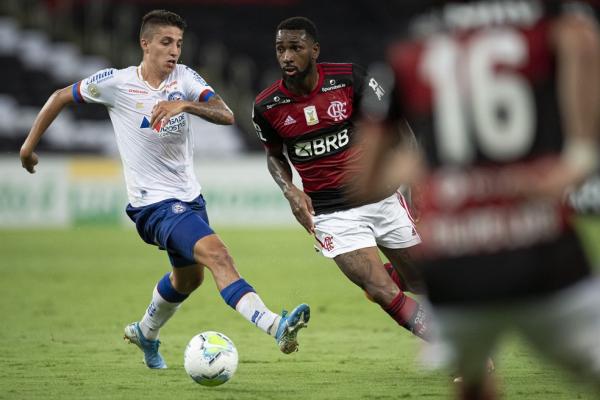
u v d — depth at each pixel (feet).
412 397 65.21
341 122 77.10
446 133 36.32
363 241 75.97
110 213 250.37
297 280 151.02
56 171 248.11
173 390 68.33
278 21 370.94
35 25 334.65
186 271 74.95
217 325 105.91
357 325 104.99
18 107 312.71
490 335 37.78
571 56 34.68
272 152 80.64
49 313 115.44
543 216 35.70
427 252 37.32
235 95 333.42
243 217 251.39
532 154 35.42
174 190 74.74
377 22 371.15
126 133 75.25
